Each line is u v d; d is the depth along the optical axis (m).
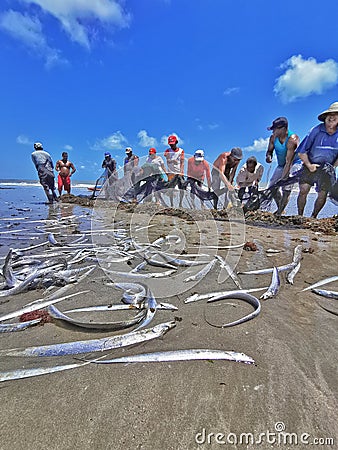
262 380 1.57
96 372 1.63
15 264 3.56
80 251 4.17
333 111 6.25
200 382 1.55
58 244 4.63
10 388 1.50
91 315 2.33
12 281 2.87
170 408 1.37
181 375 1.60
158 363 1.71
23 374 1.61
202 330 2.10
